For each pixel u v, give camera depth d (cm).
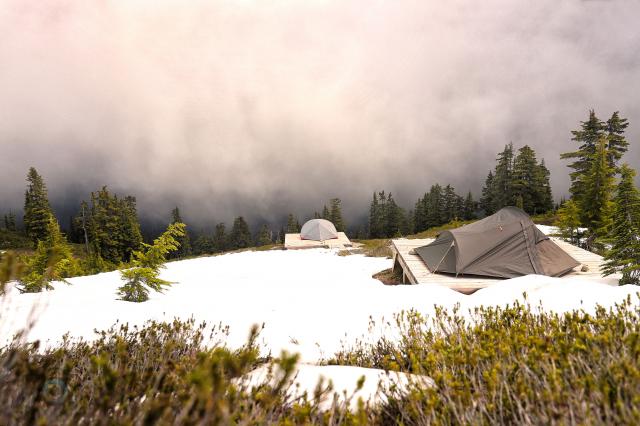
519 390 139
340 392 207
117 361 188
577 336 179
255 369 238
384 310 529
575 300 428
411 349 244
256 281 1303
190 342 289
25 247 5216
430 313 471
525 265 920
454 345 201
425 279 931
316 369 257
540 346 166
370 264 1706
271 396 120
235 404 126
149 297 910
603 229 1736
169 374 148
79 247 5919
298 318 513
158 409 98
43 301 550
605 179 2186
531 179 4312
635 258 802
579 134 3219
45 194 4600
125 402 124
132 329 427
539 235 995
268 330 460
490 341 195
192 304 645
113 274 1374
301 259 2050
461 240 1003
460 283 893
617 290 441
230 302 709
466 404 138
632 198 831
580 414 122
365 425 118
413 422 147
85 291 916
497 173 4766
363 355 323
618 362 144
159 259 927
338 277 1362
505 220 1027
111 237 4634
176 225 937
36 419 110
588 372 145
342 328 458
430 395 144
